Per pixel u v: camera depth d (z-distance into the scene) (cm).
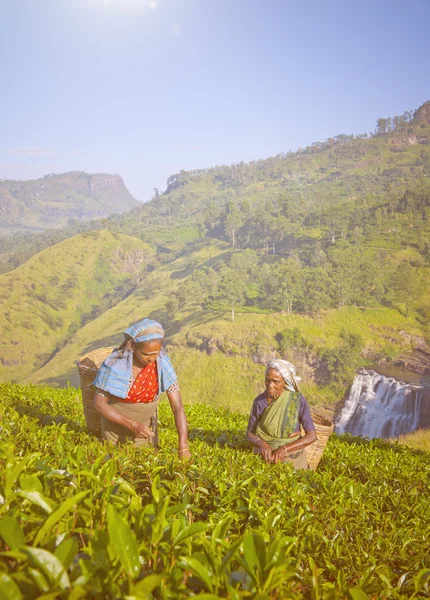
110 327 18788
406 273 14512
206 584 107
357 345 12362
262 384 12181
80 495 117
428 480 498
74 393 785
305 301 13800
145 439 414
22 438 340
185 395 12356
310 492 324
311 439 471
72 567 105
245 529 208
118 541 102
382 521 298
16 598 88
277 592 112
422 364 11906
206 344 13075
